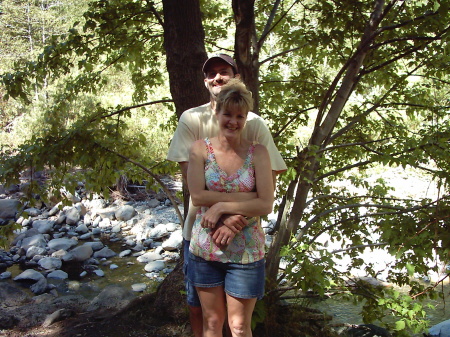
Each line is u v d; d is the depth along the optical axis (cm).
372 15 393
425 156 375
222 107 234
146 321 432
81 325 442
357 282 401
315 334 414
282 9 530
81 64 503
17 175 412
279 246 414
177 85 402
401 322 340
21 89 470
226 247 240
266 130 266
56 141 413
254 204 237
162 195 1062
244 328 248
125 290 531
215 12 590
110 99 1273
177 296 430
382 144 496
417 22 390
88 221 969
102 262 793
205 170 243
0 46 1639
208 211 238
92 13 483
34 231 891
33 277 698
